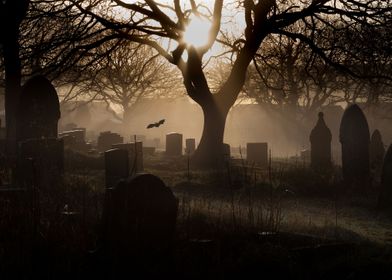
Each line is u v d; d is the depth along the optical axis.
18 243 7.40
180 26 25.31
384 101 57.56
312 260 8.35
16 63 25.27
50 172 13.94
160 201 7.96
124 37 25.62
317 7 25.61
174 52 25.64
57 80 40.41
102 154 27.88
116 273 7.21
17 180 13.95
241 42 28.58
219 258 7.73
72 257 7.31
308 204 15.63
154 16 25.06
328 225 11.77
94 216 9.48
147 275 7.32
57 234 7.78
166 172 22.44
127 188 7.74
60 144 15.33
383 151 28.28
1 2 23.75
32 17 23.59
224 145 32.09
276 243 8.93
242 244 8.63
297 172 19.86
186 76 26.06
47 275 6.88
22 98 19.14
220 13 25.98
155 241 7.91
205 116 26.47
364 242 10.00
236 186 17.77
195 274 7.36
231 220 10.26
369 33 24.00
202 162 25.98
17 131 19.19
